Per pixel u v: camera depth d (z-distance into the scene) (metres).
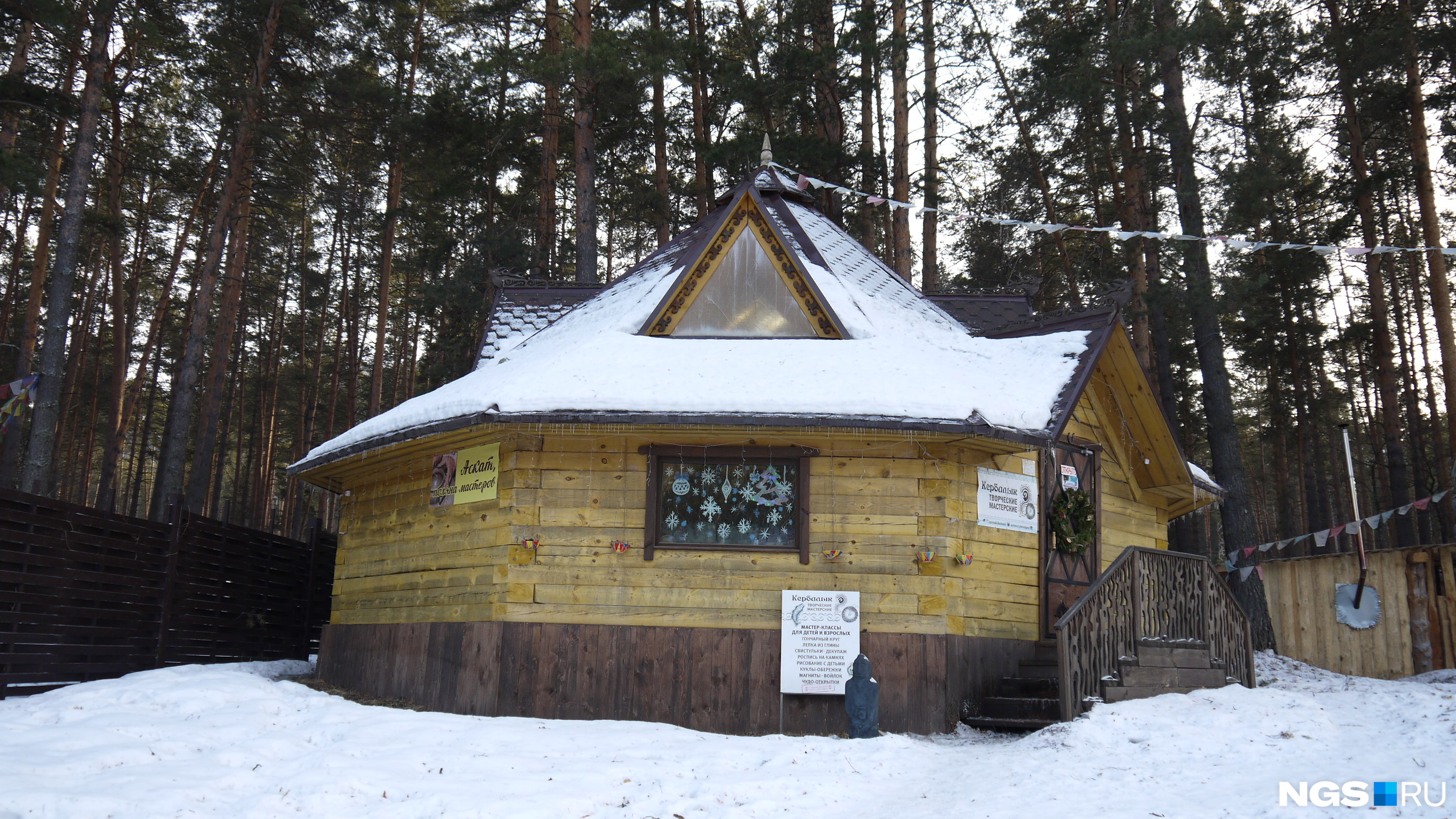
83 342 33.22
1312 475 30.05
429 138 25.05
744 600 10.55
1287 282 28.12
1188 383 31.02
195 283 33.66
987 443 10.94
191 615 13.73
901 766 8.12
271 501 38.91
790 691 10.16
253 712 9.62
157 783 6.88
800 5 24.30
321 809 6.55
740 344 12.35
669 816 6.54
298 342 43.78
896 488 10.72
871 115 25.30
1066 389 11.38
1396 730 8.22
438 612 11.41
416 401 12.99
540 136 27.30
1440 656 14.36
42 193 19.78
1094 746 8.22
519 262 25.27
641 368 11.35
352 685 12.45
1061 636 9.66
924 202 23.38
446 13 30.20
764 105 24.55
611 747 8.48
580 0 21.70
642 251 37.97
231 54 23.00
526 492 10.87
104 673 12.03
